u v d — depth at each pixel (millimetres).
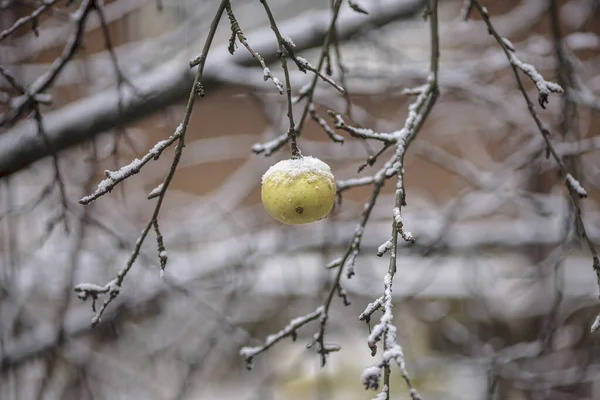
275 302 6082
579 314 5914
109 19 4602
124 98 3002
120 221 5434
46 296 5234
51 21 4820
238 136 6359
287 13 6180
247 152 6418
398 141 1670
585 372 4816
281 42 1423
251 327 6316
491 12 6188
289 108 1477
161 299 4953
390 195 6695
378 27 3438
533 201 4723
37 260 4703
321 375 5965
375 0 3430
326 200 1455
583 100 3449
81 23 2451
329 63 2033
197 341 5941
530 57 4688
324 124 2076
